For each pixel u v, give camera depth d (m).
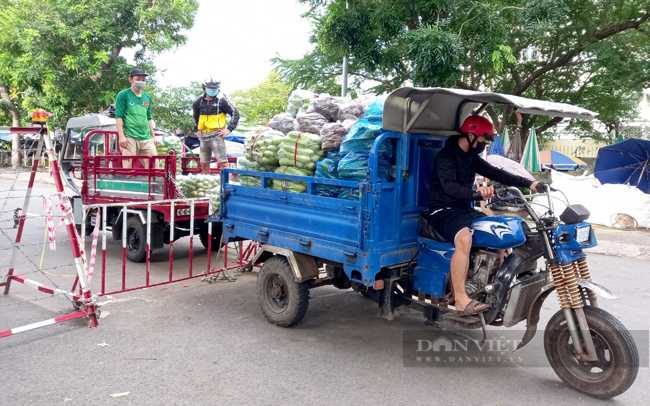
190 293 5.97
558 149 30.59
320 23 12.88
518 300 3.70
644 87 14.70
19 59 19.50
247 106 29.62
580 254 3.60
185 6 20.97
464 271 3.84
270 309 4.94
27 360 3.99
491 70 15.73
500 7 11.75
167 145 9.30
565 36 15.29
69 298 5.01
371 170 3.89
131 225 7.48
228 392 3.50
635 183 12.49
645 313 5.48
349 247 4.09
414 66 10.52
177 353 4.17
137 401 3.35
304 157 4.53
